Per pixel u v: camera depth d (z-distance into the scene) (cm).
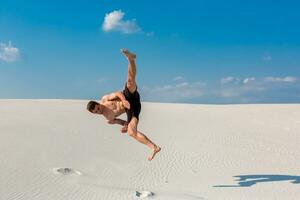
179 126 2442
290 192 1320
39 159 1544
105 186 1324
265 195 1287
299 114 3111
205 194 1288
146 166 1577
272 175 1509
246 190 1334
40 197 1185
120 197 1226
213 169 1573
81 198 1202
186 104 4144
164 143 1939
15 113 2809
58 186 1284
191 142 1984
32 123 2330
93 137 2005
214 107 3759
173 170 1545
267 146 1964
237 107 3712
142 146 1869
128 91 1038
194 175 1494
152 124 2498
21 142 1781
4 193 1191
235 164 1647
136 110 1056
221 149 1872
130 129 1055
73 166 1511
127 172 1498
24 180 1306
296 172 1554
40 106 3484
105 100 1062
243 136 2178
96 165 1550
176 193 1290
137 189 1322
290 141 2095
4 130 2036
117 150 1780
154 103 4319
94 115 2892
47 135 1980
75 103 3931
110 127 2322
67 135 2016
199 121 2695
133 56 977
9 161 1481
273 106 3722
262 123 2664
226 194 1291
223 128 2411
